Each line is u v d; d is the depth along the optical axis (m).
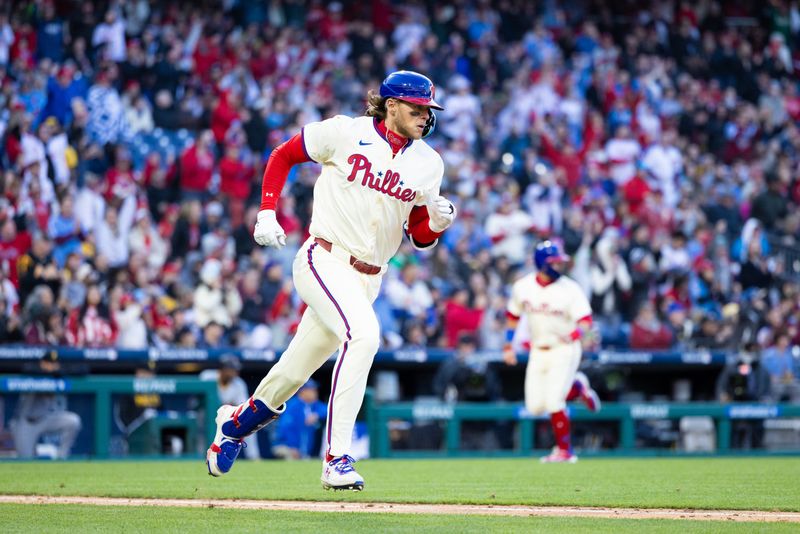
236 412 21.31
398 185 20.30
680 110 79.88
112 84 62.69
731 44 86.19
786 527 17.61
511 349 41.62
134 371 48.34
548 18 81.88
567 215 66.00
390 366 54.34
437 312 59.09
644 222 69.06
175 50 65.94
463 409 46.81
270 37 70.62
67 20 65.38
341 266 20.36
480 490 25.38
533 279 40.72
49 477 30.00
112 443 41.88
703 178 75.50
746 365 55.28
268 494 23.70
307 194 61.97
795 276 71.56
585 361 53.78
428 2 78.62
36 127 59.66
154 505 21.34
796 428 51.22
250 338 54.66
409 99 19.94
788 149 82.00
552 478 30.30
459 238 63.44
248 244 59.50
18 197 54.06
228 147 62.09
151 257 56.66
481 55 76.25
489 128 72.69
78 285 50.50
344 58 72.81
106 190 57.44
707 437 50.25
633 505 21.34
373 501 22.12
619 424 49.38
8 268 52.16
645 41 83.00
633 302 64.44
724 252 68.69
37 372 41.12
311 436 45.53
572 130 74.69
